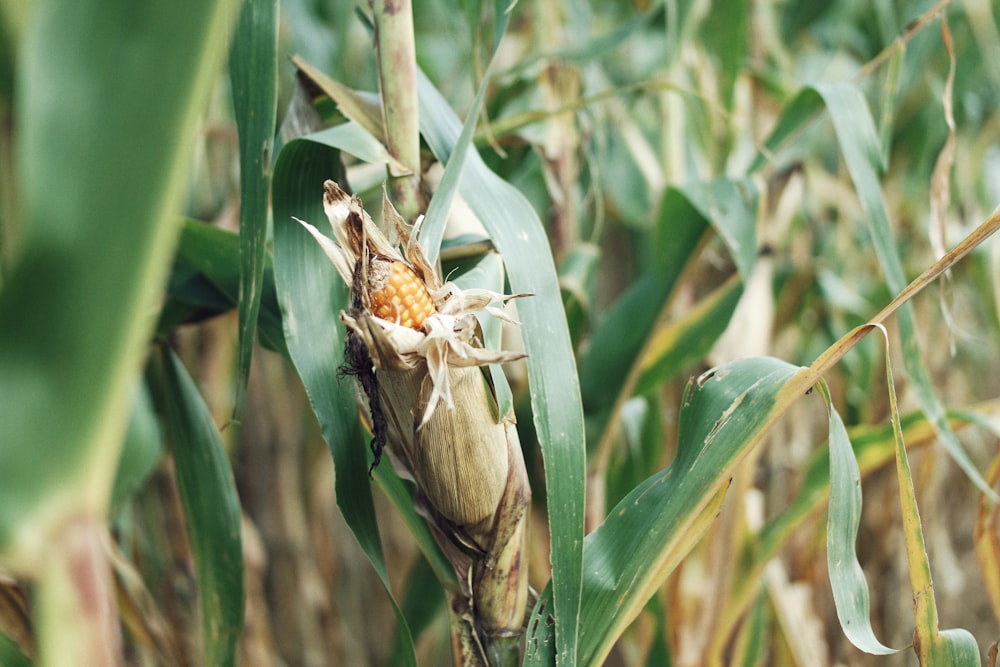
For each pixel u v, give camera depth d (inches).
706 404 26.1
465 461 24.4
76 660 17.3
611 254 66.5
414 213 26.9
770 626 46.0
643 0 44.1
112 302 16.3
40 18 15.5
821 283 44.8
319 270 26.6
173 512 40.8
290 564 54.1
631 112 49.7
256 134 25.3
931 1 45.3
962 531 64.5
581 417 24.9
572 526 24.5
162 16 15.5
